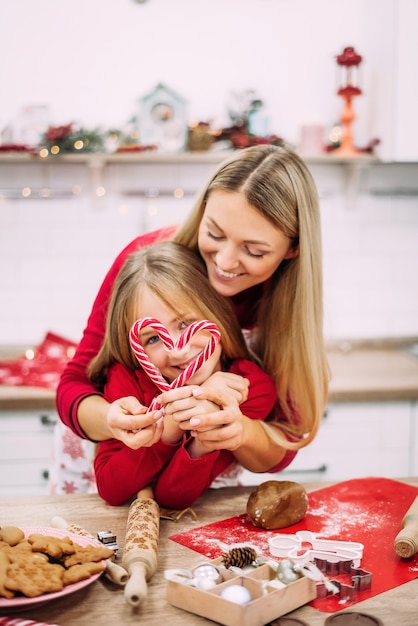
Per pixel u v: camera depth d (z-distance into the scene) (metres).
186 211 3.04
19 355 2.97
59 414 1.56
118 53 2.92
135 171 2.99
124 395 1.47
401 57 2.67
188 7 2.92
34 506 1.41
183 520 1.35
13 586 0.99
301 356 1.54
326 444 2.62
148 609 1.03
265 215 1.38
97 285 3.05
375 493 1.48
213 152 2.74
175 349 1.28
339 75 2.98
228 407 1.28
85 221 3.01
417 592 1.08
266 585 1.02
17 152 2.72
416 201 3.12
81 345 1.65
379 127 2.87
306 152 2.79
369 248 3.13
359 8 2.96
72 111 2.93
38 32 2.89
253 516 1.31
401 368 2.84
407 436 2.65
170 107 2.77
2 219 2.99
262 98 2.98
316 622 1.00
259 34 2.95
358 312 3.17
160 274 1.44
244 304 1.67
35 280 3.03
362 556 1.20
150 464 1.38
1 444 2.52
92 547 1.12
